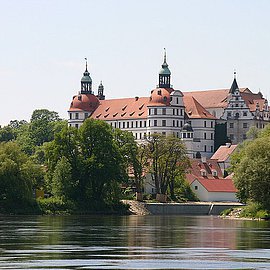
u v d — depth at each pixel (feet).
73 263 412.36
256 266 408.87
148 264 412.57
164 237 575.79
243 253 464.65
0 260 421.18
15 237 559.38
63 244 506.48
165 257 442.09
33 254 447.83
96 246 496.64
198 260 430.20
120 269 395.34
